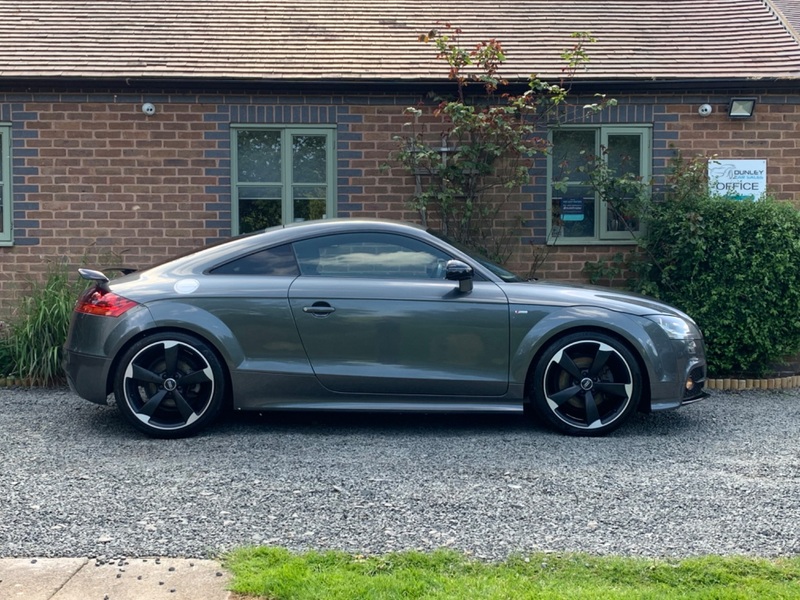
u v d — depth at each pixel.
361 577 3.28
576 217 8.87
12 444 5.49
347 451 5.30
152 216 8.73
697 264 7.94
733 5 10.41
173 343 5.57
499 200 8.75
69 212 8.70
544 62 8.98
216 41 9.38
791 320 7.86
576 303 5.69
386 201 8.80
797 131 8.77
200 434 5.77
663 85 8.62
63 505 4.21
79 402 6.94
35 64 8.67
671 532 3.84
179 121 8.70
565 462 5.04
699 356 5.87
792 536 3.79
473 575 3.33
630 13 10.34
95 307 5.68
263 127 8.75
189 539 3.74
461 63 8.23
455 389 5.65
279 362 5.61
